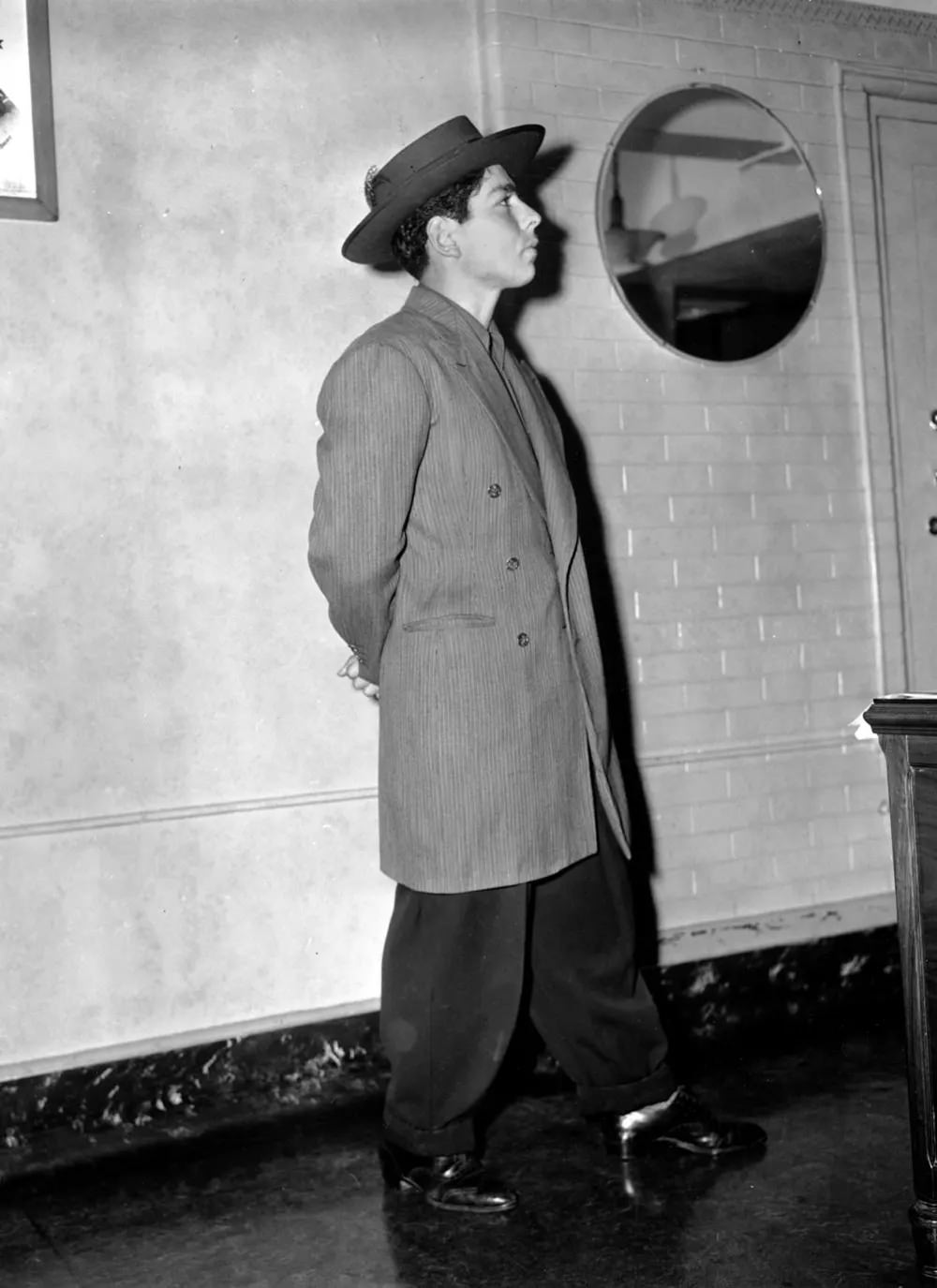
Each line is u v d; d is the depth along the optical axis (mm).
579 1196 2496
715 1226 2336
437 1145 2512
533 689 2461
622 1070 2658
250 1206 2535
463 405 2465
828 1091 2990
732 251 3527
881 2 3732
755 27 3568
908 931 2088
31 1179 2672
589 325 3355
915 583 3791
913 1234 2170
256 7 3068
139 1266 2318
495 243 2582
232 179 3043
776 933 3514
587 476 3352
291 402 3090
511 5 3256
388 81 3189
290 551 3084
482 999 2488
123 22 2955
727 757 3502
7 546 2846
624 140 3381
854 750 3670
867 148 3711
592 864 2607
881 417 3719
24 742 2855
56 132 2900
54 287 2891
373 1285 2211
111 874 2916
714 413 3514
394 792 2488
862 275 3699
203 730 3004
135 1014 2934
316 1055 3055
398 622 2486
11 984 2838
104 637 2922
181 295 2998
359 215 3154
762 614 3562
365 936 3137
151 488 2965
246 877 3031
